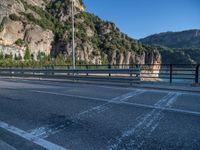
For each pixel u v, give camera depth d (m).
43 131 5.53
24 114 7.04
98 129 5.54
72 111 7.29
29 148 4.57
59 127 5.78
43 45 128.75
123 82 14.19
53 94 10.73
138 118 6.34
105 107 7.73
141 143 4.64
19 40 119.25
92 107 7.78
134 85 13.51
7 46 107.81
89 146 4.58
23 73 22.44
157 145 4.53
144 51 156.25
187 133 5.13
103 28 163.62
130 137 4.97
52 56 129.75
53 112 7.21
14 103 8.69
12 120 6.45
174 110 7.14
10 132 5.49
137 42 173.50
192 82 13.17
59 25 146.50
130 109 7.38
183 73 13.52
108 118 6.41
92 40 146.25
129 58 148.75
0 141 4.91
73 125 5.89
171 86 12.55
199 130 5.31
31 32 125.12
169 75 13.85
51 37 134.62
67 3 163.12
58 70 18.75
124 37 172.12
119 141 4.77
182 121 5.98
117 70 14.77
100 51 143.75
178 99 8.95
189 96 9.63
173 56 130.88
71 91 11.64
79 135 5.19
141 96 9.76
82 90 11.96
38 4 157.62
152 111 7.07
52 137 5.12
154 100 8.81
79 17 157.12
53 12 159.38
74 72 17.52
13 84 15.86
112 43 151.25
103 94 10.46
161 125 5.69
